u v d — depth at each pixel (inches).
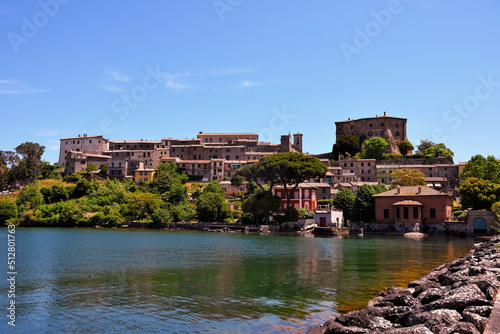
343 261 2079.2
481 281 800.9
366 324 729.6
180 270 1790.1
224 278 1571.1
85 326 960.3
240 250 2748.5
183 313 1051.3
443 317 620.7
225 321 975.0
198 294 1272.1
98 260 2176.4
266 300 1181.1
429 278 1152.8
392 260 2108.8
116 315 1041.5
